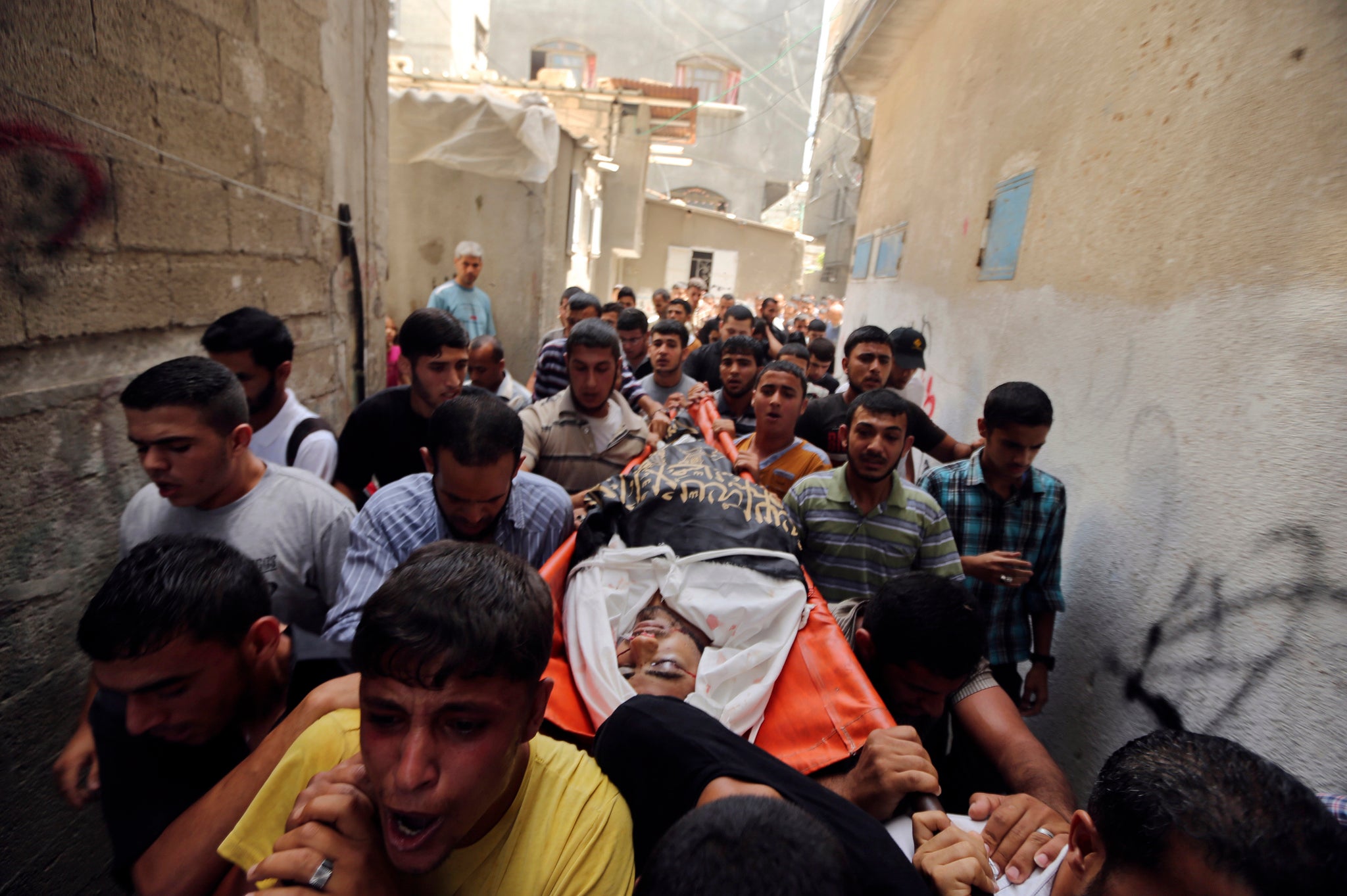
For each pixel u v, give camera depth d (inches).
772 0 936.9
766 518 79.9
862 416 85.8
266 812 36.9
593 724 59.6
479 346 142.4
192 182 94.3
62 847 77.0
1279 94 71.0
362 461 102.8
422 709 29.1
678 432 121.4
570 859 34.9
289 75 121.9
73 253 74.2
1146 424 88.4
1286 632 63.9
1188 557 77.7
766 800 27.6
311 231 133.3
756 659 65.2
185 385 59.3
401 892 32.4
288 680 52.0
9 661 69.0
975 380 152.3
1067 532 104.3
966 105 180.5
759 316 321.7
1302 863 30.3
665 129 569.9
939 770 76.1
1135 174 96.9
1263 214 71.5
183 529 65.2
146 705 42.2
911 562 87.7
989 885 42.9
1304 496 63.4
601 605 68.3
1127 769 34.8
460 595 29.9
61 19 71.1
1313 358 63.9
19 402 68.5
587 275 479.8
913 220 225.8
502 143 277.3
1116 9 106.6
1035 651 96.7
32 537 70.9
